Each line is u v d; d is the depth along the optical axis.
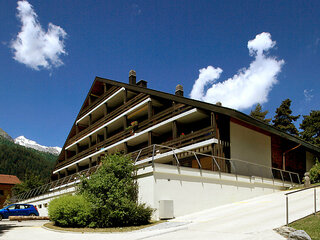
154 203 14.41
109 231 12.12
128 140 27.91
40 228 14.91
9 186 49.34
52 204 15.18
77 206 13.87
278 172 24.23
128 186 14.84
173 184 15.41
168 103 26.44
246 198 19.14
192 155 21.50
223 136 20.27
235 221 11.74
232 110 18.86
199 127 23.14
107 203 13.53
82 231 12.52
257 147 23.16
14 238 11.48
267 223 10.65
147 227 12.46
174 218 14.65
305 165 28.72
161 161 24.30
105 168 15.07
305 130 39.53
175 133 22.67
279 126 44.72
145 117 29.89
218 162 19.19
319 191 17.61
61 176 44.78
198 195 16.34
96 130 33.88
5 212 22.92
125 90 29.44
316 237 8.34
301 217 10.84
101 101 33.94
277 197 17.73
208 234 9.87
